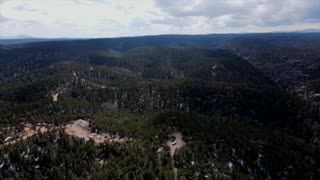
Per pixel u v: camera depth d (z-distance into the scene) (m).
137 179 92.94
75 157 104.12
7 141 125.56
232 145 133.88
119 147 111.62
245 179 112.75
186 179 97.12
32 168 98.94
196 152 116.12
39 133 112.88
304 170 136.12
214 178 103.69
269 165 132.12
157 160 105.69
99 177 93.44
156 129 136.00
